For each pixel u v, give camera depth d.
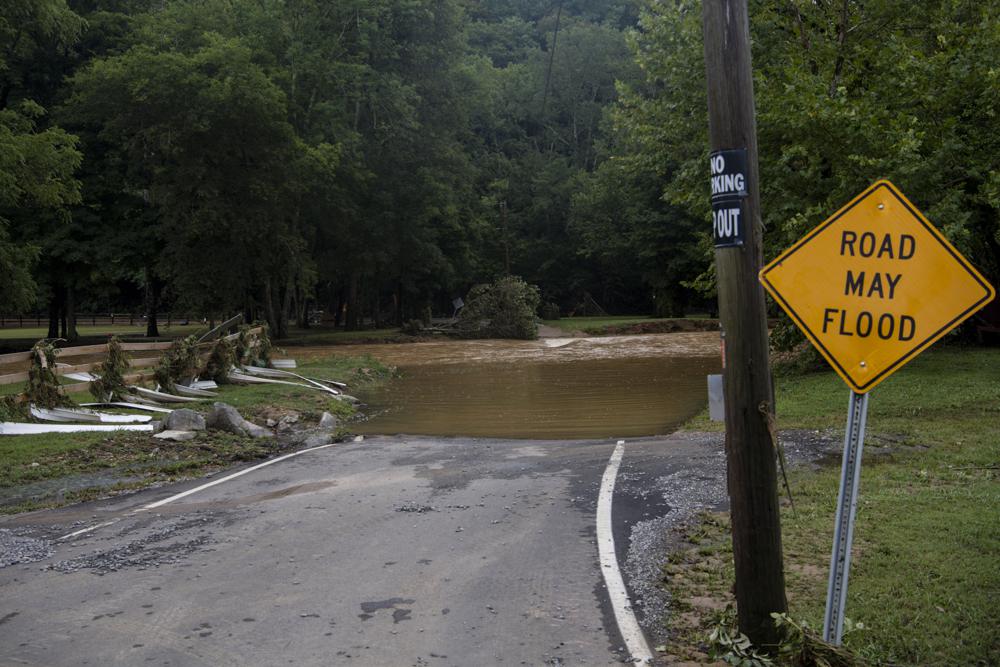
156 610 5.74
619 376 23.94
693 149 19.81
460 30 59.88
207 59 40.16
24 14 33.88
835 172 16.20
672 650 4.98
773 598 4.81
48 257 43.09
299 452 12.40
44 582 6.39
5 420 13.66
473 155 76.75
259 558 6.86
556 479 9.51
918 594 5.59
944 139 16.03
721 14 4.86
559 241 76.75
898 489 8.34
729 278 4.86
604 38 84.62
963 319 4.54
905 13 17.66
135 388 17.00
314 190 47.19
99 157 44.78
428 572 6.44
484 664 4.84
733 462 4.90
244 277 43.25
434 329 47.50
